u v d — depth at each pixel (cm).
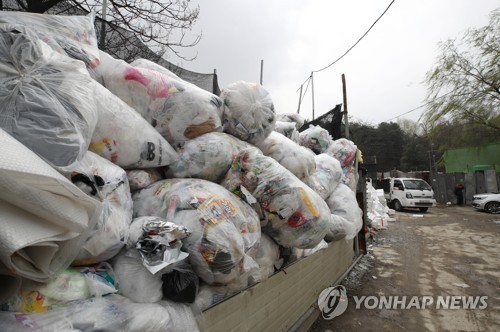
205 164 214
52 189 104
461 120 1775
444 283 486
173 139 220
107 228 136
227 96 262
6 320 101
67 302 116
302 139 538
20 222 99
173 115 213
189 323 152
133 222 157
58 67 140
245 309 212
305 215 226
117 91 200
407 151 4025
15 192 97
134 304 136
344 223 409
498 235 865
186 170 212
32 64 134
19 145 104
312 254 345
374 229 934
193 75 506
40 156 122
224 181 226
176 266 153
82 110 138
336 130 685
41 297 111
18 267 101
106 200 143
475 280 499
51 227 107
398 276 527
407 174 2628
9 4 391
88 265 137
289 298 286
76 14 426
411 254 682
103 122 167
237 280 188
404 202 1541
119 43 462
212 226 167
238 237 175
